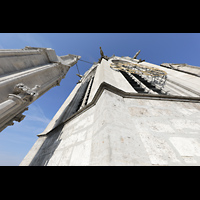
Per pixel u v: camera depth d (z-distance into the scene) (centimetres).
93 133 200
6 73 436
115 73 563
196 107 271
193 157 146
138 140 158
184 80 528
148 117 214
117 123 173
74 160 188
